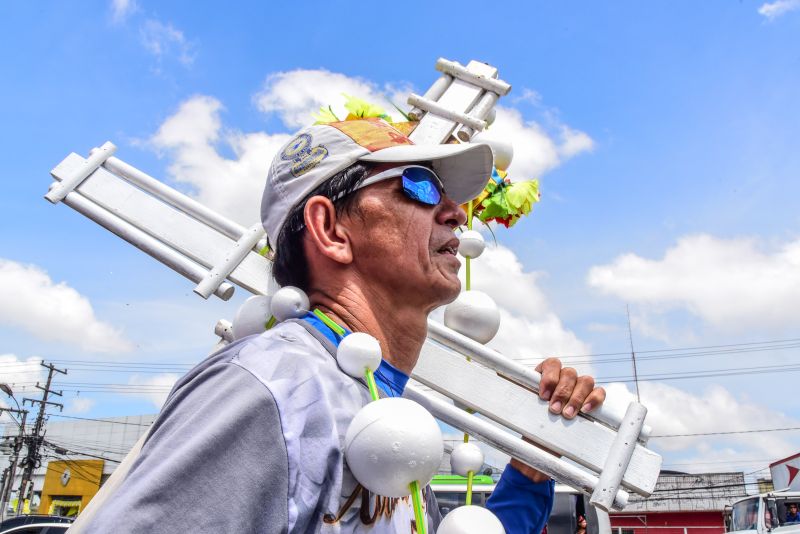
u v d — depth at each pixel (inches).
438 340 61.6
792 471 428.1
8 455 1057.5
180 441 34.8
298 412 37.9
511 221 74.6
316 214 50.1
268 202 53.5
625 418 57.6
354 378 43.9
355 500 39.8
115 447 1209.4
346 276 49.9
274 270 54.9
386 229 49.3
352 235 49.8
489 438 57.6
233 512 33.6
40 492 1218.0
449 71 69.9
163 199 66.0
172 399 39.7
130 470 36.6
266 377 38.4
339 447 39.1
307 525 37.1
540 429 58.2
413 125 66.9
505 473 64.9
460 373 60.3
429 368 60.3
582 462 57.1
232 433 35.1
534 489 63.4
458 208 54.6
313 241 50.8
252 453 35.4
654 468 55.8
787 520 375.2
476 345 60.8
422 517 37.7
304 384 39.5
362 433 37.4
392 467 36.9
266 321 52.3
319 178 50.1
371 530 40.8
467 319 61.8
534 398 59.4
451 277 51.5
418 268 49.6
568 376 59.8
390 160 49.6
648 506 1157.1
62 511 1044.5
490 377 60.2
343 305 49.2
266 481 35.1
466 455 56.7
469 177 57.9
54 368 1013.8
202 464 33.9
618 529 1155.3
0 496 1037.2
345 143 50.8
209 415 36.0
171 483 32.9
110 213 64.9
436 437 38.1
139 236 63.3
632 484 55.6
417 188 49.9
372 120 55.6
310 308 50.9
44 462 1229.7
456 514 49.4
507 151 72.1
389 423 37.4
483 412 59.4
